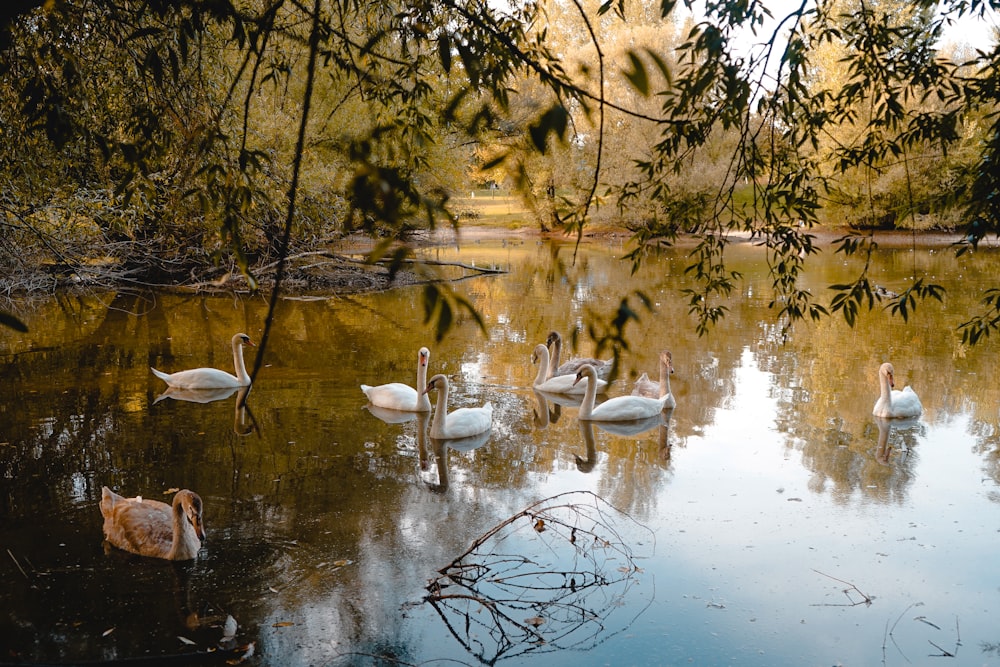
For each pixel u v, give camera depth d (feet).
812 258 111.75
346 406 42.86
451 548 25.95
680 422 40.27
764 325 65.10
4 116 25.95
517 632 21.17
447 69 10.53
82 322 65.31
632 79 7.24
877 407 40.42
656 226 20.76
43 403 41.96
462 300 7.61
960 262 104.68
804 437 37.40
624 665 19.76
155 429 37.86
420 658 20.04
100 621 21.42
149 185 22.67
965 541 26.18
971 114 19.19
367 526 27.48
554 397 46.21
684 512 28.73
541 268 102.47
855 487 30.89
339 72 19.70
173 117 20.67
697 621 21.71
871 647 20.47
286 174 52.24
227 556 25.13
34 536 26.45
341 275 87.10
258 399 43.73
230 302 76.48
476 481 31.91
